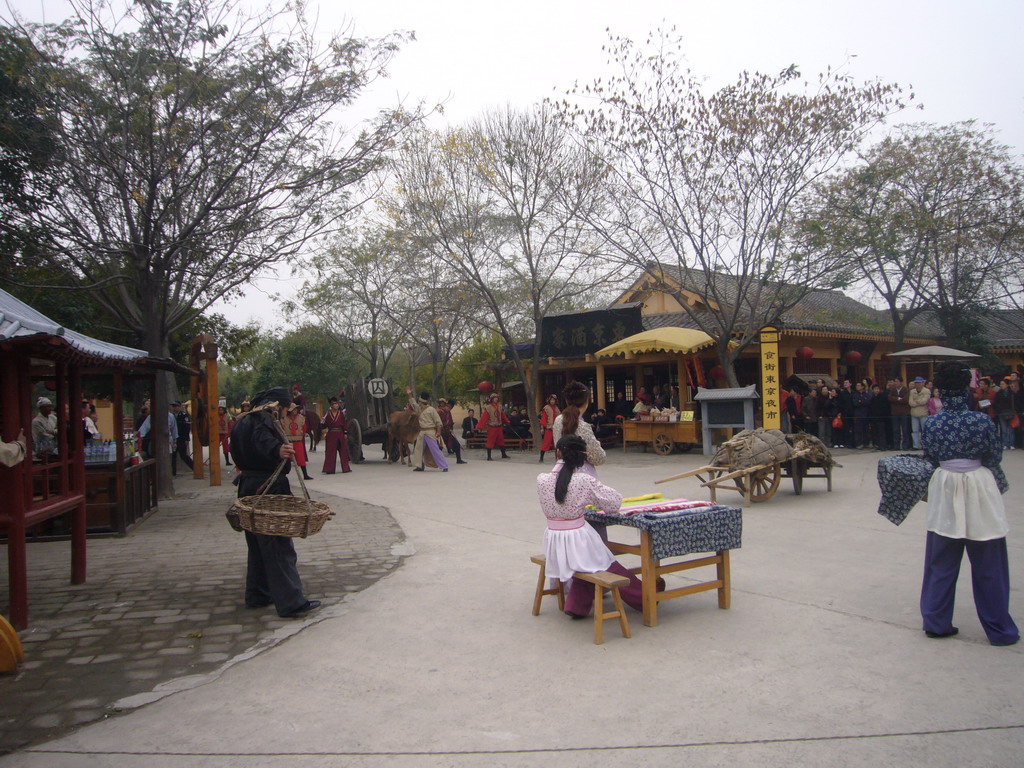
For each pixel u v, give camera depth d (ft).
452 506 38.01
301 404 54.70
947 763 11.11
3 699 14.48
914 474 16.55
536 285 73.97
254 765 11.76
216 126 42.06
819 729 12.31
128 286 58.65
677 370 75.20
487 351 104.73
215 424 52.11
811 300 92.32
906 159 67.21
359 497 43.19
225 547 29.50
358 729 12.92
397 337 102.89
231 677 15.47
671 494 38.86
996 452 15.81
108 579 24.13
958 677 14.20
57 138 40.06
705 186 58.70
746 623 17.83
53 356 20.36
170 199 40.93
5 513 18.86
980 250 75.87
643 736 12.29
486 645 16.97
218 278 45.32
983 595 15.83
